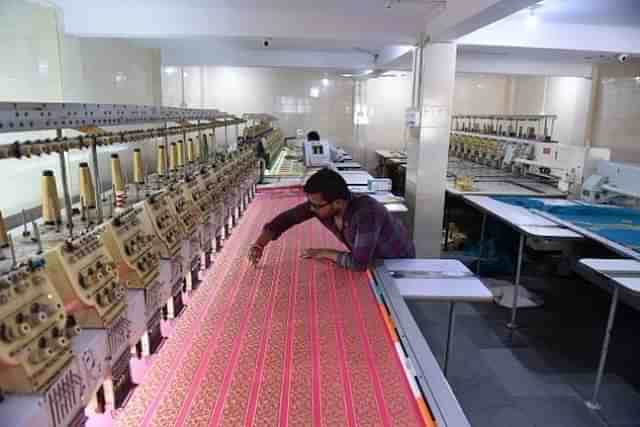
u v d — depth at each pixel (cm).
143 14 369
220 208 230
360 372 116
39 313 85
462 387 268
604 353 249
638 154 555
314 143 570
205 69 834
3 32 280
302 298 160
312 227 252
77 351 98
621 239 305
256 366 118
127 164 344
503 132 694
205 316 145
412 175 426
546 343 324
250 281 174
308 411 101
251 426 96
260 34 384
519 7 265
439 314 366
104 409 113
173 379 112
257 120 553
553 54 532
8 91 288
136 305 127
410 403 105
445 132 405
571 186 455
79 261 104
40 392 83
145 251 137
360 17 389
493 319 360
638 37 412
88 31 363
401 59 526
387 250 204
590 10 349
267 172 468
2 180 237
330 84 875
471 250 512
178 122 229
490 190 481
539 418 242
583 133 679
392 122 918
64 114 111
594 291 420
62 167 122
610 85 607
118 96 463
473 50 489
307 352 125
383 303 157
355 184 462
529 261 472
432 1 328
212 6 367
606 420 241
